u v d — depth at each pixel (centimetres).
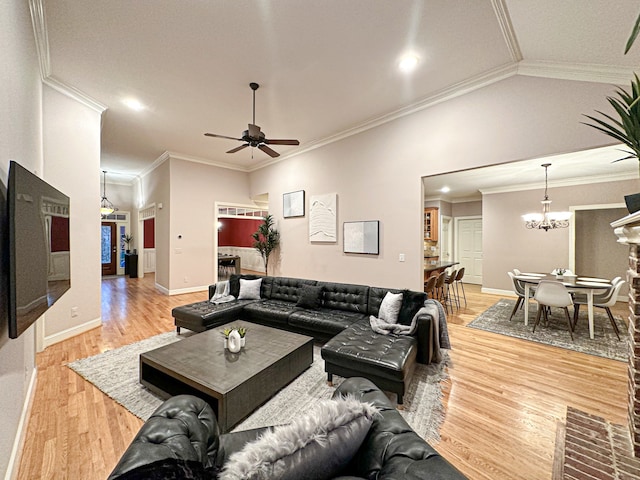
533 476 152
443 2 217
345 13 229
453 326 408
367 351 231
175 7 222
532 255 605
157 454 87
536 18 214
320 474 77
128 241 933
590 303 359
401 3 219
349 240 464
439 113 356
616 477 150
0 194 128
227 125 457
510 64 291
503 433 184
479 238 787
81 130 368
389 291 332
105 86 340
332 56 284
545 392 232
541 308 389
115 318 444
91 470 156
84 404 215
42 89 310
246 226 1063
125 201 938
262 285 439
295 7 223
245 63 295
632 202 164
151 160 675
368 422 96
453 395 227
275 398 221
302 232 554
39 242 159
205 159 660
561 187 569
